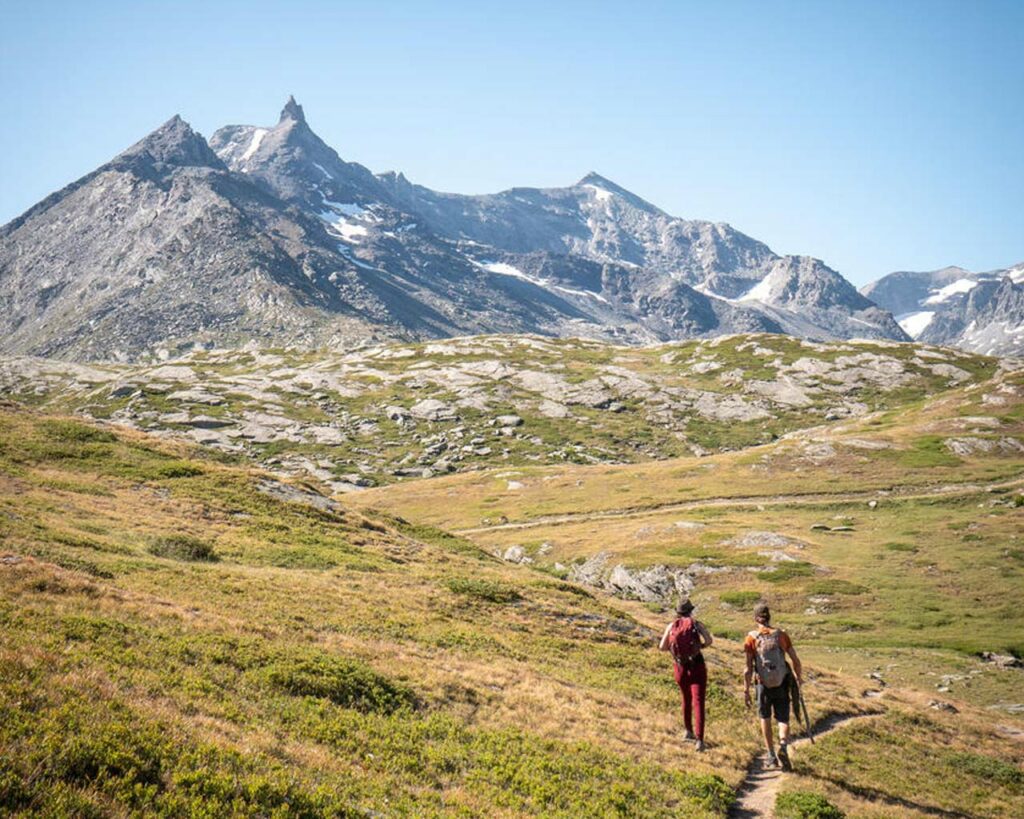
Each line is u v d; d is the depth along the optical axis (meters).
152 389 196.50
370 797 12.80
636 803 15.77
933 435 117.88
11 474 44.03
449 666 24.34
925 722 32.41
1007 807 22.05
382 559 43.69
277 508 50.31
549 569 83.75
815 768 21.36
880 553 74.88
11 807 9.16
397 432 174.50
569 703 23.22
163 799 10.34
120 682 14.61
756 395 189.88
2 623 16.66
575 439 166.12
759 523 88.19
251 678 17.67
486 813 13.47
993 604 60.38
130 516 40.69
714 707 26.69
